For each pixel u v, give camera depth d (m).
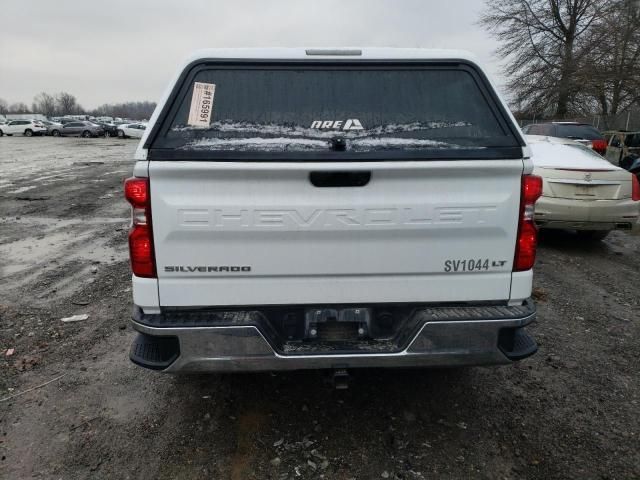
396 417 3.18
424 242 2.59
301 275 2.59
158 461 2.77
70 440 2.94
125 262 6.50
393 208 2.53
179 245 2.51
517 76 37.28
